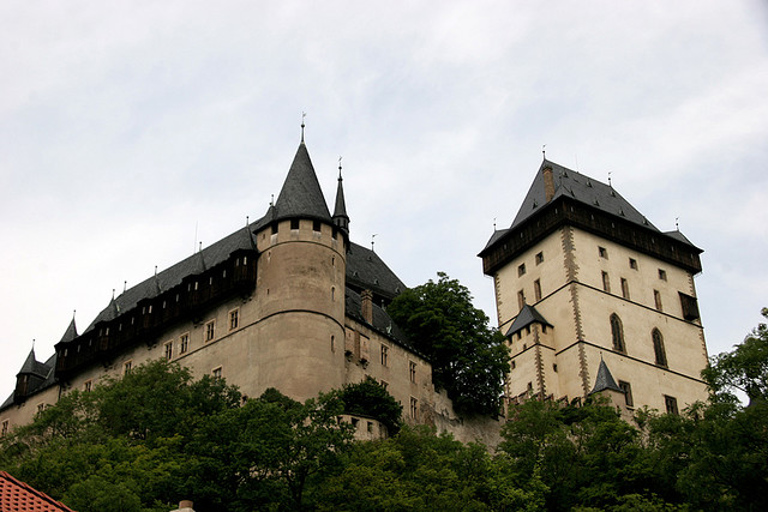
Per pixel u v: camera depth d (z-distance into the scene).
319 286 72.38
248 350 72.56
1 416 97.62
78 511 45.41
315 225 74.94
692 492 52.16
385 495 50.38
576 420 80.56
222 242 85.31
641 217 108.25
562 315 96.69
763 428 51.09
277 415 51.69
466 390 82.81
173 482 50.94
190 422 61.84
